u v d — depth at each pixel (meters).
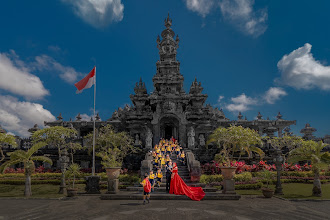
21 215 11.57
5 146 35.97
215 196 15.66
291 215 11.18
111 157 26.11
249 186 20.61
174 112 39.25
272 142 30.89
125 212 11.73
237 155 30.86
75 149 31.17
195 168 21.00
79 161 32.94
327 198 16.14
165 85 43.81
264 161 27.56
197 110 43.03
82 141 34.75
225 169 16.58
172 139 38.72
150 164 21.58
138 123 39.56
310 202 14.93
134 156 32.31
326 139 43.44
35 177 26.45
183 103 40.81
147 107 41.19
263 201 15.06
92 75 25.48
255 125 51.59
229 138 23.38
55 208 13.23
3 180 25.11
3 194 19.98
